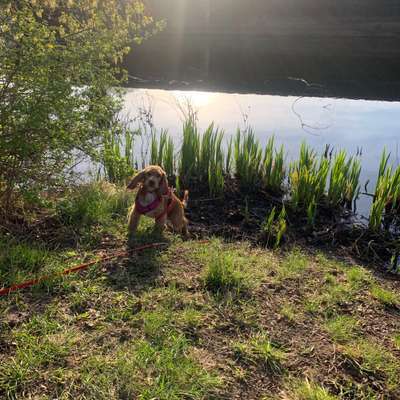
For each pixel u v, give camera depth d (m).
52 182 4.84
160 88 14.91
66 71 4.59
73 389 2.65
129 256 4.36
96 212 5.11
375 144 9.85
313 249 5.47
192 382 2.79
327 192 7.34
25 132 4.30
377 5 38.16
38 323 3.19
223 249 4.88
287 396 2.81
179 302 3.64
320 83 17.22
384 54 25.80
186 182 7.38
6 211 4.79
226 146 9.30
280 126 10.94
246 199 6.99
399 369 3.16
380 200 6.02
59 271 3.86
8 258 3.94
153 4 25.75
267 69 20.38
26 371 2.72
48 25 5.18
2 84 4.35
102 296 3.61
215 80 17.30
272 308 3.75
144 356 2.95
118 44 5.21
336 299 4.02
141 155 8.41
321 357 3.21
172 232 5.25
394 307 4.02
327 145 9.17
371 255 5.50
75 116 4.48
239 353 3.13
